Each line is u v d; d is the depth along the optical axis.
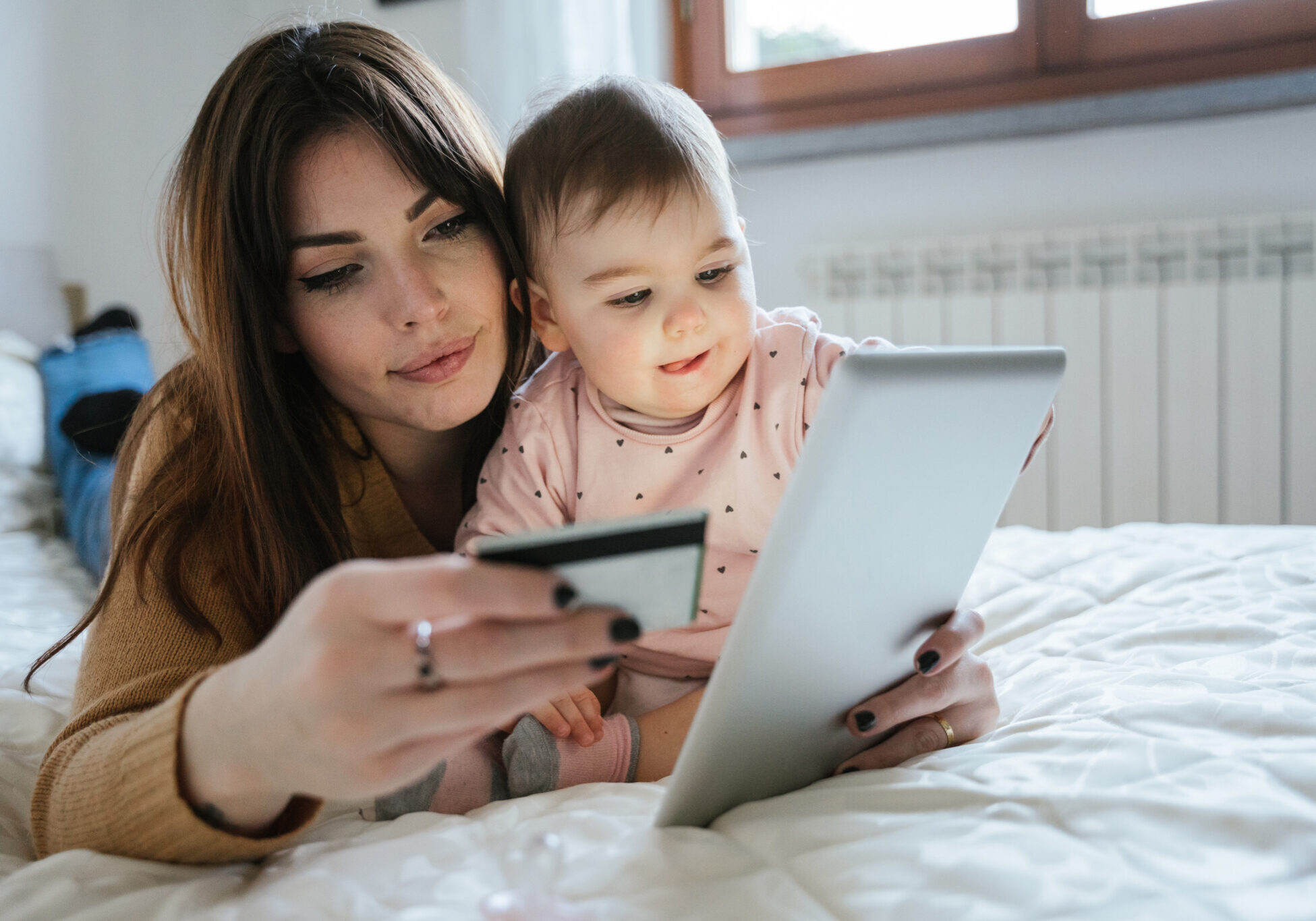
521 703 0.48
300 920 0.52
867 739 0.73
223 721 0.53
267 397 0.87
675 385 0.92
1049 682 0.85
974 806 0.60
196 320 0.88
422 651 0.46
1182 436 2.12
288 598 0.83
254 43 0.90
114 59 2.92
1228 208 2.13
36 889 0.56
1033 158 2.28
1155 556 1.12
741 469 0.94
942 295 2.31
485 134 1.01
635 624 0.46
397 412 0.91
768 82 2.52
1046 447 2.23
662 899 0.52
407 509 1.11
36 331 2.47
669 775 0.82
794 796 0.66
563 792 0.73
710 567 0.96
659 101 0.94
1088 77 2.20
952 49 2.34
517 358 1.03
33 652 1.13
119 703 0.70
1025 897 0.49
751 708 0.59
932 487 0.60
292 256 0.85
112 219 2.94
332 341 0.87
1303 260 2.02
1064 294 2.18
